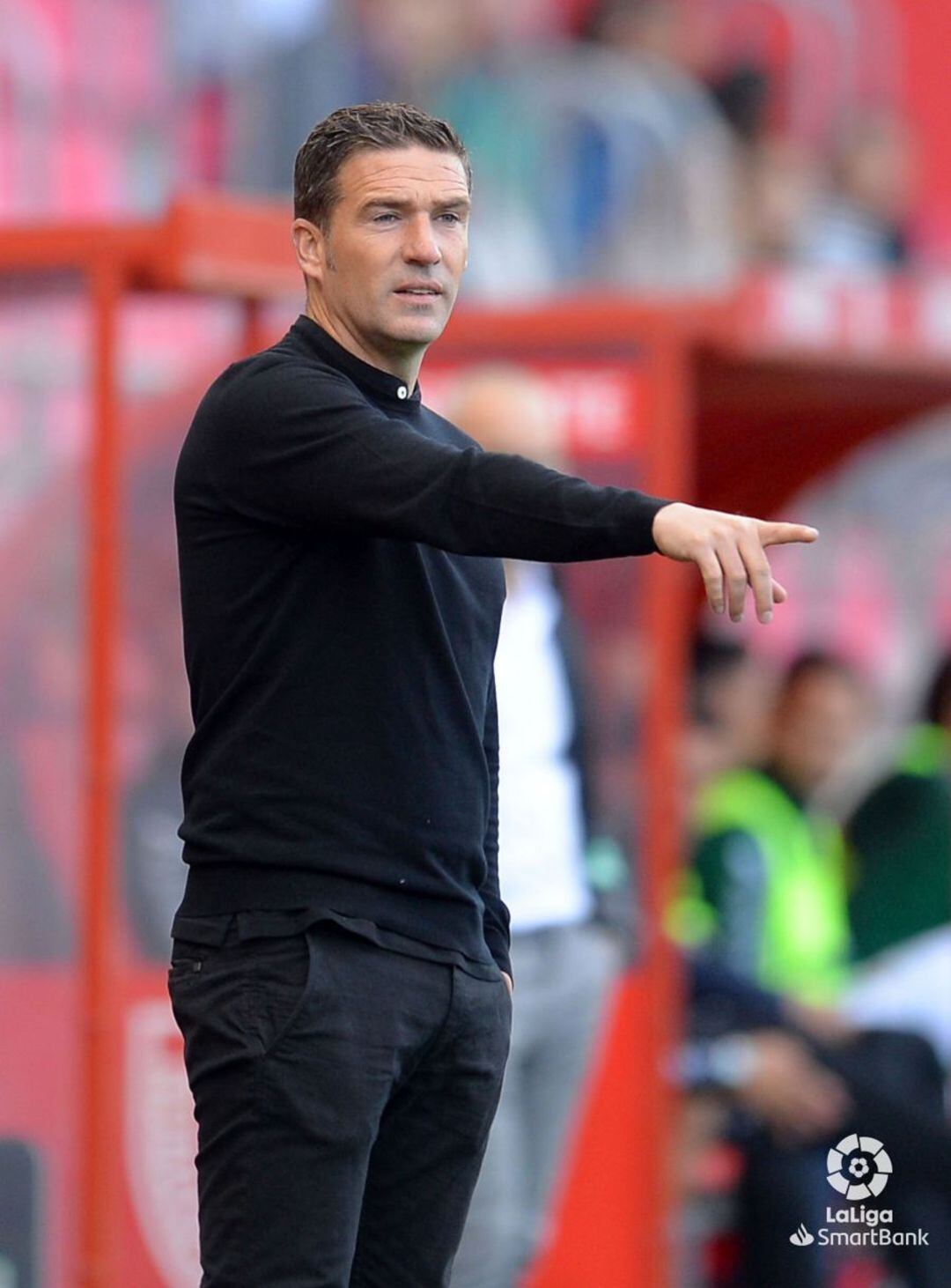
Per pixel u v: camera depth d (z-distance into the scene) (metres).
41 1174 18.83
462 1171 11.33
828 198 34.91
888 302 22.73
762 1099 21.17
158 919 19.05
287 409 10.55
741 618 9.66
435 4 31.84
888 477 33.66
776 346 22.12
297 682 10.79
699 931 23.30
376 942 10.75
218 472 10.77
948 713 24.80
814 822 24.62
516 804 19.08
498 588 11.48
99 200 28.12
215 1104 10.77
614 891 19.80
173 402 19.59
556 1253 19.52
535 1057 19.17
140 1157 18.83
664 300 20.80
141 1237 18.80
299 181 11.16
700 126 33.25
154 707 19.30
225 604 10.88
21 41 27.34
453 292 11.10
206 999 10.78
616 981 19.72
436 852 10.94
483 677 11.31
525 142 29.53
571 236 29.28
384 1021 10.71
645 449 20.33
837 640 33.56
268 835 10.77
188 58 29.28
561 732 19.45
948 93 39.56
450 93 30.58
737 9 35.12
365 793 10.80
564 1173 19.62
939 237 38.09
